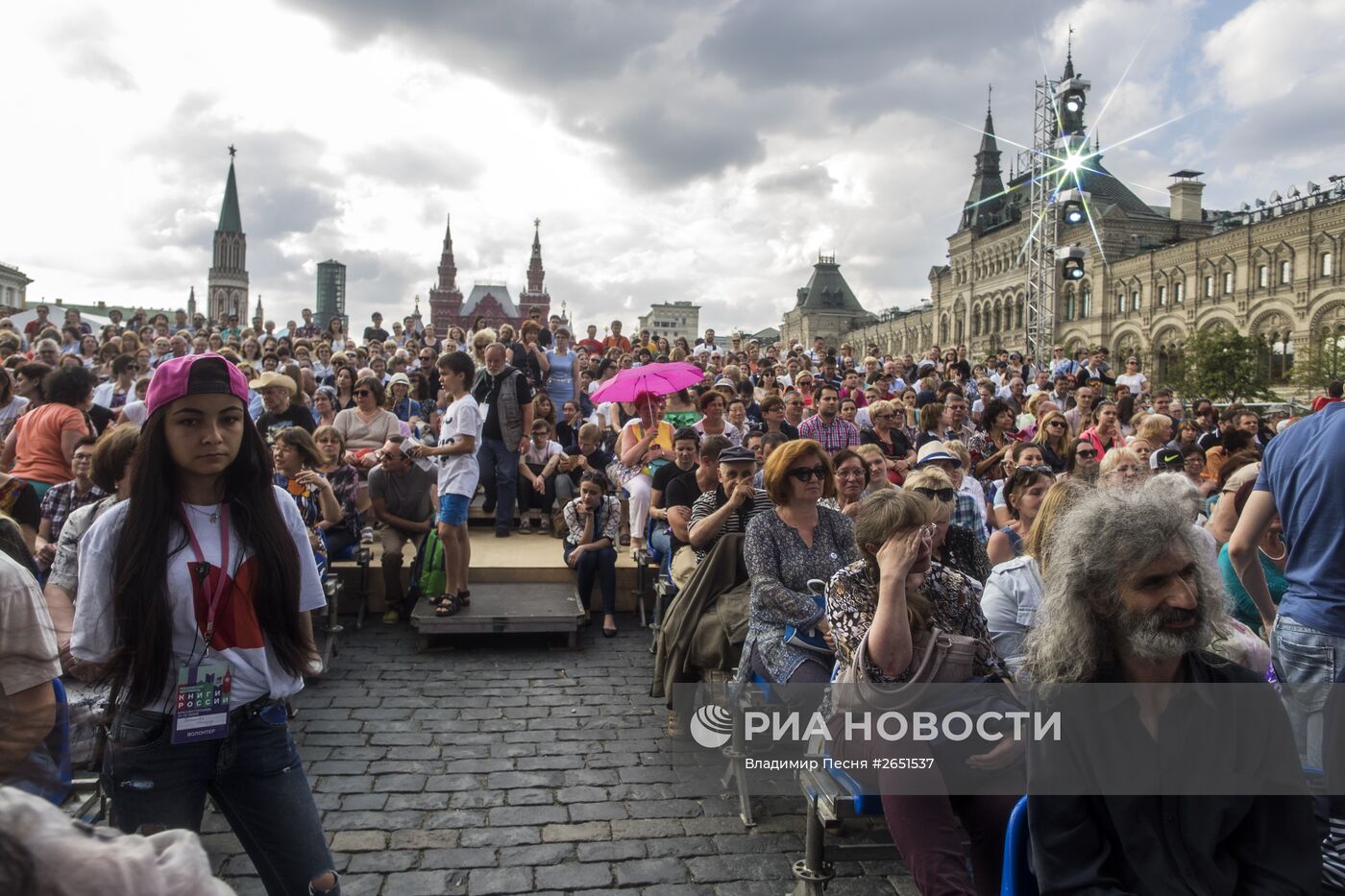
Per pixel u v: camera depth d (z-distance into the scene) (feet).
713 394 29.43
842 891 13.60
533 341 49.85
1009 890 8.73
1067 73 150.00
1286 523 12.24
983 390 52.24
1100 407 34.17
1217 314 193.16
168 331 68.03
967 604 11.96
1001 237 261.85
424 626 24.20
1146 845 7.55
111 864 3.43
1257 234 182.50
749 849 14.55
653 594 28.68
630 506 29.01
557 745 18.52
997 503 23.94
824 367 76.02
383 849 14.26
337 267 491.72
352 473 26.99
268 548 8.93
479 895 13.09
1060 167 105.40
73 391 23.86
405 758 17.72
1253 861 7.56
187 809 8.61
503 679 22.58
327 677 22.35
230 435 8.66
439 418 43.80
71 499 21.36
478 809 15.71
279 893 8.96
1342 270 165.07
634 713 20.42
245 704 8.81
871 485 23.45
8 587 6.82
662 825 15.28
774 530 16.62
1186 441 43.01
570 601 26.18
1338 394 33.09
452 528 24.38
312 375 45.65
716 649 18.16
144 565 8.29
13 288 274.77
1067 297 239.91
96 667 8.43
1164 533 7.65
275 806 8.87
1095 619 8.00
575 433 41.55
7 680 6.75
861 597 12.09
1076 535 8.04
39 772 6.60
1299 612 11.90
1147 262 211.82
